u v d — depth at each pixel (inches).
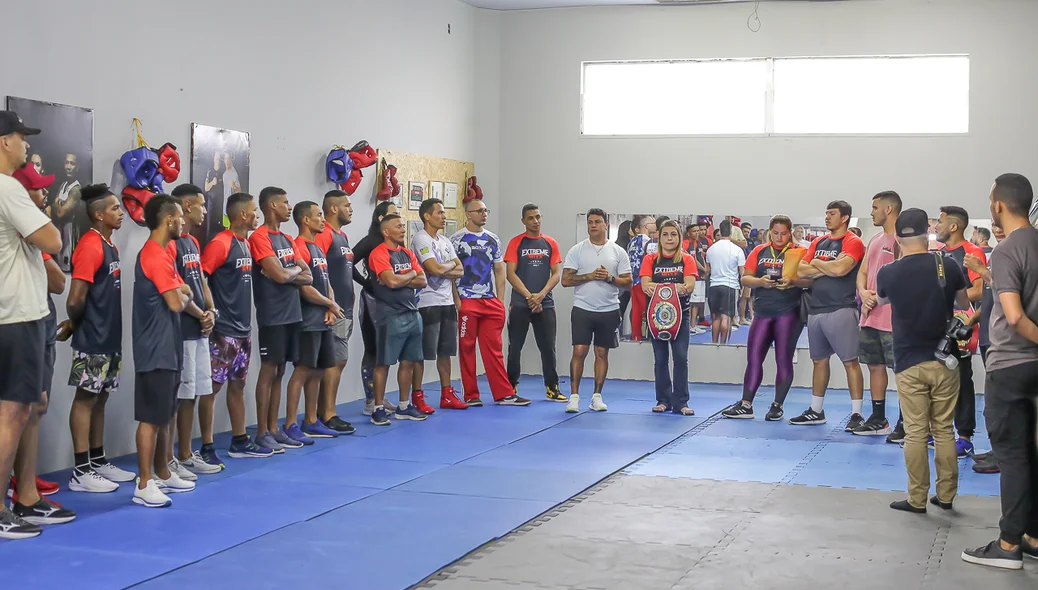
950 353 222.5
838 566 187.5
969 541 205.2
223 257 273.7
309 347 306.2
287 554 193.0
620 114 489.7
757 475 269.9
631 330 483.8
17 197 194.4
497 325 394.3
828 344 348.8
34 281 202.1
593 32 489.1
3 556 190.5
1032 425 187.2
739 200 474.9
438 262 369.1
